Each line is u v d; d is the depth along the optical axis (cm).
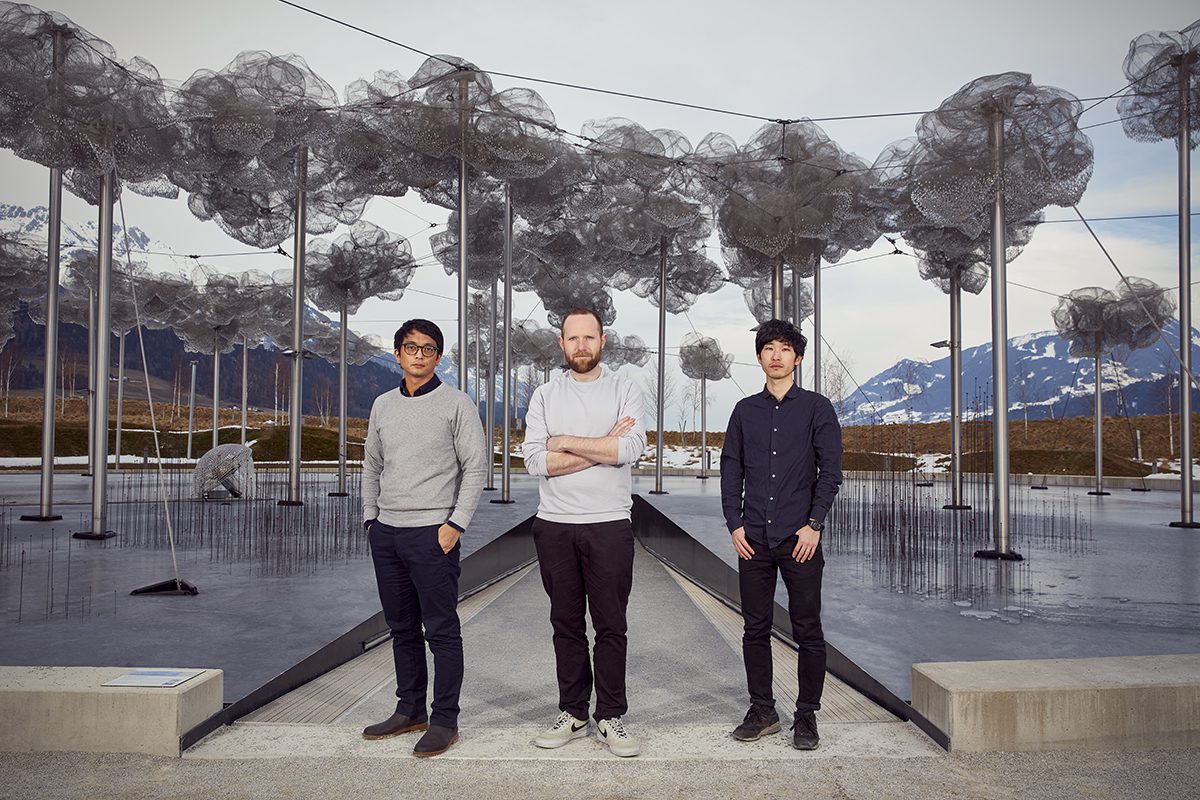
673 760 296
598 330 333
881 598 521
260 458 2639
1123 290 1406
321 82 872
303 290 1107
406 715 323
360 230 1381
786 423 327
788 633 488
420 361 327
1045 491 1605
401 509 318
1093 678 312
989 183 663
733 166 1014
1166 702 304
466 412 325
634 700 379
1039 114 665
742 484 338
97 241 790
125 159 755
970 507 1129
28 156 710
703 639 517
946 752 301
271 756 297
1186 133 927
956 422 1146
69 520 935
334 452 2797
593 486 316
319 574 600
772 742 314
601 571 312
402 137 912
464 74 893
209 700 318
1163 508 1201
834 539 816
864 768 287
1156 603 505
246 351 2292
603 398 328
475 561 683
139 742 296
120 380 2070
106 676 317
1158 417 3803
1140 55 908
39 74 695
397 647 327
